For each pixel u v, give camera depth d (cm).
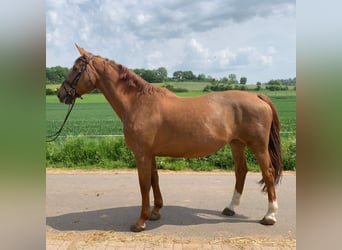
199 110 422
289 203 546
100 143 931
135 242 392
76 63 438
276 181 453
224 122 424
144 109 422
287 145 877
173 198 582
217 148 432
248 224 452
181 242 391
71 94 439
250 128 429
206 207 529
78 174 791
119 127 1878
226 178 746
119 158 899
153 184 465
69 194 614
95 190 643
